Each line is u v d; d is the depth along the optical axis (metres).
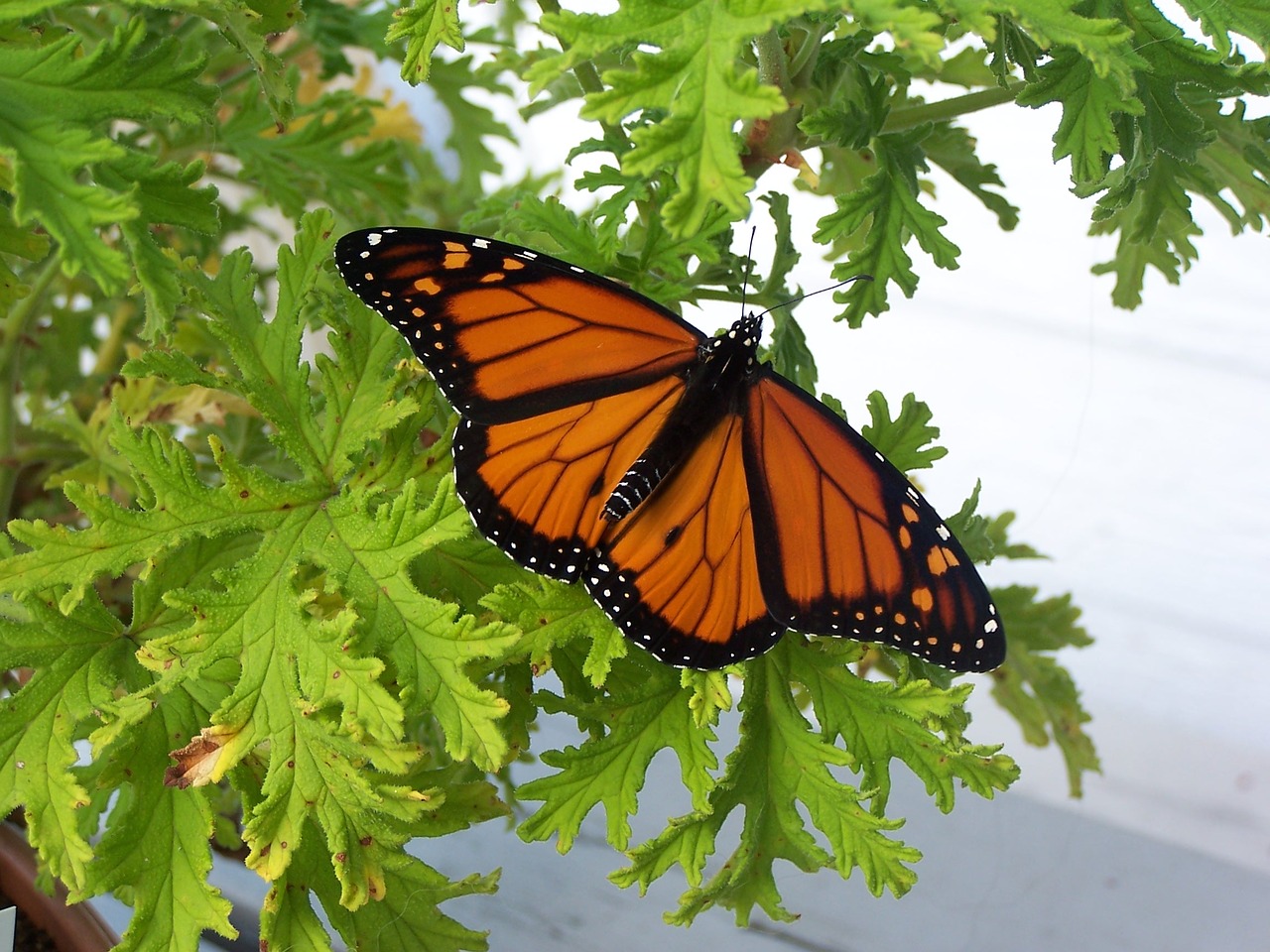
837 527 0.23
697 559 0.23
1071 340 0.40
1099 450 0.40
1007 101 0.25
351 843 0.22
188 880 0.23
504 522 0.23
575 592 0.23
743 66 0.25
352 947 0.23
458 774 0.26
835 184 0.30
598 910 0.34
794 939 0.34
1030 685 0.35
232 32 0.23
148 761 0.23
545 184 0.39
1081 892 0.35
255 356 0.24
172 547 0.23
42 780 0.23
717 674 0.23
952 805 0.23
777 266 0.27
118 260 0.20
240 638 0.23
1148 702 0.40
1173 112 0.23
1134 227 0.25
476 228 0.29
